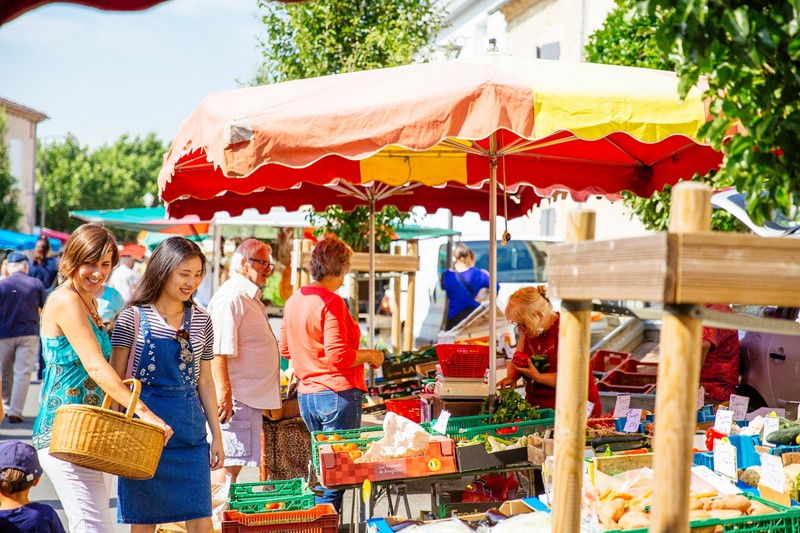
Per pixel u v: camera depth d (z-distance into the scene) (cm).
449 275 1163
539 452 423
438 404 539
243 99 449
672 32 221
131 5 306
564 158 686
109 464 339
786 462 370
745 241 156
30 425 982
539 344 568
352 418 520
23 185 5316
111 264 393
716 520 293
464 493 506
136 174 7375
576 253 194
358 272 1095
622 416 514
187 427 390
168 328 392
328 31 1010
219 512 434
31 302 1014
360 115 398
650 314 197
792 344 697
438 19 1102
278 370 573
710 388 668
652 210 910
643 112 402
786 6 208
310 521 369
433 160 664
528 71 422
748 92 225
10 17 301
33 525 351
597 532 297
